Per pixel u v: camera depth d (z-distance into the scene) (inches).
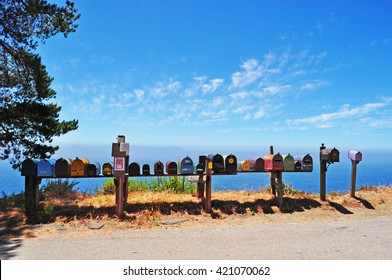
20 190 398.9
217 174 336.8
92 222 277.6
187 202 341.4
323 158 369.4
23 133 386.6
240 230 262.4
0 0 349.1
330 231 260.1
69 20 376.5
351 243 225.8
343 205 358.6
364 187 438.6
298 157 366.3
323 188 374.0
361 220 304.0
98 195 387.2
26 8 354.3
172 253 202.2
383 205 362.3
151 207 318.0
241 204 343.0
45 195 360.8
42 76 384.5
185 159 327.6
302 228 270.2
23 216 287.9
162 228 269.3
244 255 199.0
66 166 294.4
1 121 368.8
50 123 387.2
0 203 331.9
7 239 235.5
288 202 357.4
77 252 203.9
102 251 206.1
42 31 374.6
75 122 421.7
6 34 359.3
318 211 336.2
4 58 384.8
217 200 352.5
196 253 202.5
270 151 375.6
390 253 203.8
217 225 280.8
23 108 366.9
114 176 294.4
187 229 265.3
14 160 384.2
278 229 266.4
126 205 322.7
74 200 351.3
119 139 307.6
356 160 383.6
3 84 389.1
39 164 291.9
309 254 201.2
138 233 251.6
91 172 300.5
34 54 379.2
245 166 346.9
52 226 267.6
